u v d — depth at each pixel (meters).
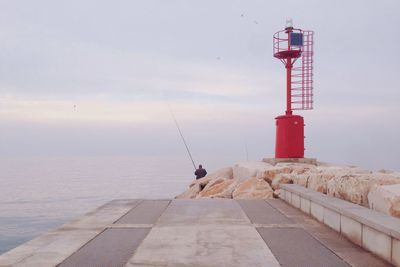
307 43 20.56
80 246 5.94
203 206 10.21
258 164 19.50
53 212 141.00
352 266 4.96
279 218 8.38
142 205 10.38
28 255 5.43
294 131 19.95
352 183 7.84
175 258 5.30
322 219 7.77
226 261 5.16
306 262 5.14
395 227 4.97
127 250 5.71
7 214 135.75
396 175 8.18
